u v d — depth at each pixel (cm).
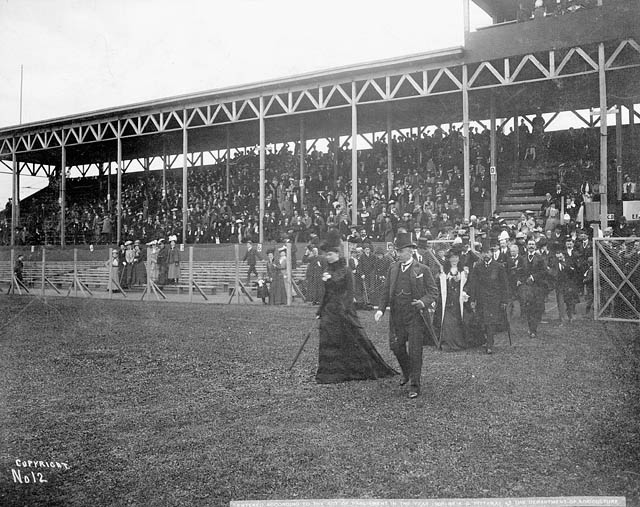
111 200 3438
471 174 2286
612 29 1619
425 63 2000
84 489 434
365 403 643
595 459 471
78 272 2630
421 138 2678
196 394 698
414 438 525
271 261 1844
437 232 1927
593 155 2275
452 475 446
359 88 2317
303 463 473
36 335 1187
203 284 2319
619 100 2120
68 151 3591
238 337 1140
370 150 2967
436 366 834
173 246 2373
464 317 973
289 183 2806
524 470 454
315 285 1784
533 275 1076
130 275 2439
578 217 1811
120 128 2856
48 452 506
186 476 453
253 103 2592
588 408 598
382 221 2098
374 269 1612
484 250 1198
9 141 3212
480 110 2500
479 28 1864
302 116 2772
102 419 603
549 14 1730
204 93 2491
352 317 756
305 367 847
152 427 572
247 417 600
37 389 729
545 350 932
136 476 455
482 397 656
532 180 2295
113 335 1187
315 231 2295
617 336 959
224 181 3225
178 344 1068
